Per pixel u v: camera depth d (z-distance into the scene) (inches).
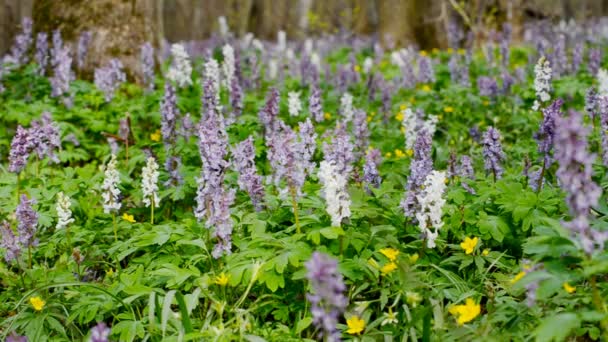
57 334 54.0
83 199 62.9
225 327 52.3
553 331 47.2
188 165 68.4
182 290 55.2
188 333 50.8
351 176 59.7
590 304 51.1
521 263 54.6
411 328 51.3
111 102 86.3
